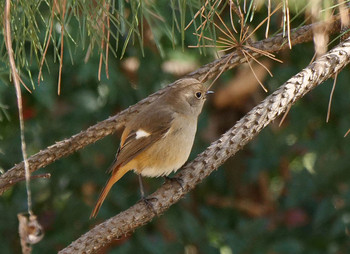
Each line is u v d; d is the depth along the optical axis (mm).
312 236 10945
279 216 11625
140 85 10859
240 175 12039
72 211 10859
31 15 5488
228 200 11969
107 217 10844
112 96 10375
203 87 8305
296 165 11789
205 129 11750
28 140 10727
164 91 8164
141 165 8031
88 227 10836
